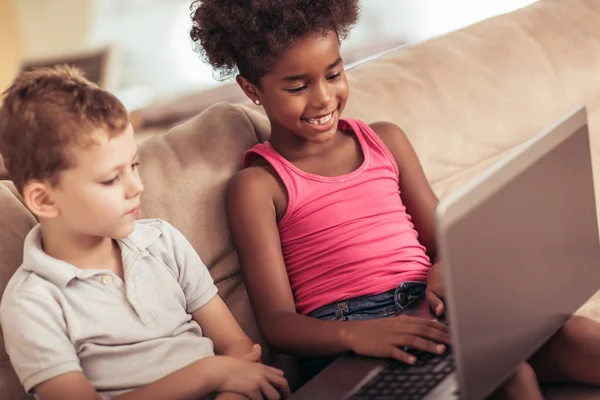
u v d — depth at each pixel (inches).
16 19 171.6
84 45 174.7
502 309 41.8
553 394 56.0
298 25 56.9
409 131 68.3
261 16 58.0
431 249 64.2
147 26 175.6
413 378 47.1
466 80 71.5
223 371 51.2
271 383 52.9
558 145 45.4
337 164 62.9
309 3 57.6
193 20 64.2
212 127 63.1
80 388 48.1
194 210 59.4
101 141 48.0
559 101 74.2
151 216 58.0
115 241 53.8
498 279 41.3
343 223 61.1
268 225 59.8
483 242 40.1
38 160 48.1
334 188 61.7
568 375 55.7
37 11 173.0
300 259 61.3
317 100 58.5
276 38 57.1
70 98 48.2
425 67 71.7
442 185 69.7
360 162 63.7
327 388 48.1
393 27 171.6
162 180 59.1
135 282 52.7
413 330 50.1
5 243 53.3
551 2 79.4
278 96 59.2
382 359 50.1
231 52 61.9
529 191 43.1
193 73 167.2
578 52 75.7
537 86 73.4
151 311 52.7
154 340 52.3
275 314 57.7
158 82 165.8
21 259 53.5
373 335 51.1
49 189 48.9
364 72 71.6
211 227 60.0
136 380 51.3
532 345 44.9
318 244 61.0
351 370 49.7
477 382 40.7
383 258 60.7
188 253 56.1
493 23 76.9
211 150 61.9
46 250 51.8
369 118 67.2
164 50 172.6
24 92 48.8
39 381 48.1
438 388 45.3
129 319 51.9
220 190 60.9
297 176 61.3
